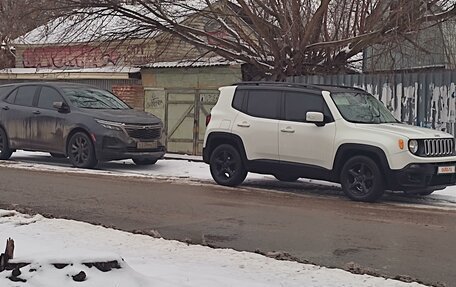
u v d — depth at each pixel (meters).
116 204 10.80
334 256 7.49
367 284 6.05
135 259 6.73
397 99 15.81
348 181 11.77
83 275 5.20
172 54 21.42
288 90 12.67
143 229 8.84
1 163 16.73
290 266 6.70
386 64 17.39
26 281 5.18
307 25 17.88
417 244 8.19
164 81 20.70
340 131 11.81
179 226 9.12
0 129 17.53
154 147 15.95
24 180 13.40
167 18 18.22
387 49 16.88
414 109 15.59
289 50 18.12
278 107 12.72
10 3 19.98
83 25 18.84
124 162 17.33
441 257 7.52
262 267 6.62
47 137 16.44
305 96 12.45
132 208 10.47
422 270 6.94
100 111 15.98
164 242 7.73
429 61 18.02
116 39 19.27
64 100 16.41
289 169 12.49
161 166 16.62
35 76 24.36
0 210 9.38
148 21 18.44
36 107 16.83
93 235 8.00
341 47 18.52
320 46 17.91
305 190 13.02
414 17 15.97
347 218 9.94
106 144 15.38
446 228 9.26
